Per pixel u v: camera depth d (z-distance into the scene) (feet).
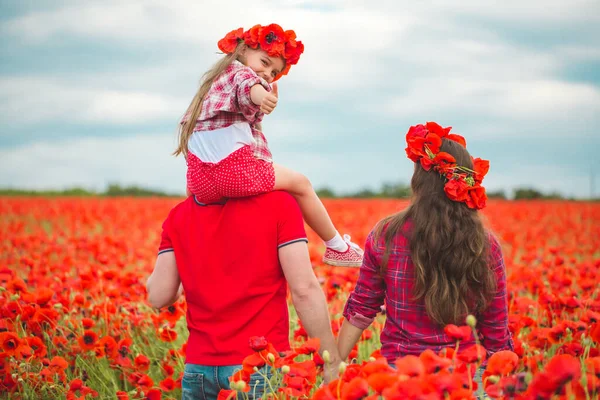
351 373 8.61
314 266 22.20
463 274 10.44
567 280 18.10
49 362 13.62
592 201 94.27
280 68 12.31
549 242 38.73
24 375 13.29
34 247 29.35
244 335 11.32
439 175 10.84
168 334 15.46
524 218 53.67
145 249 30.66
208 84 11.94
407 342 10.87
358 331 11.66
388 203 75.56
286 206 11.57
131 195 113.80
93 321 15.78
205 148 11.57
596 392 8.33
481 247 10.44
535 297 18.26
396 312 10.98
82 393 12.80
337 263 13.39
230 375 11.25
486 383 9.27
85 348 14.39
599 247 31.50
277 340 11.55
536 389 7.80
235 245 11.41
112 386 14.92
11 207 61.67
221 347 11.32
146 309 18.67
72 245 30.53
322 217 12.58
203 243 11.62
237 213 11.43
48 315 15.26
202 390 11.59
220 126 11.53
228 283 11.46
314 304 11.44
